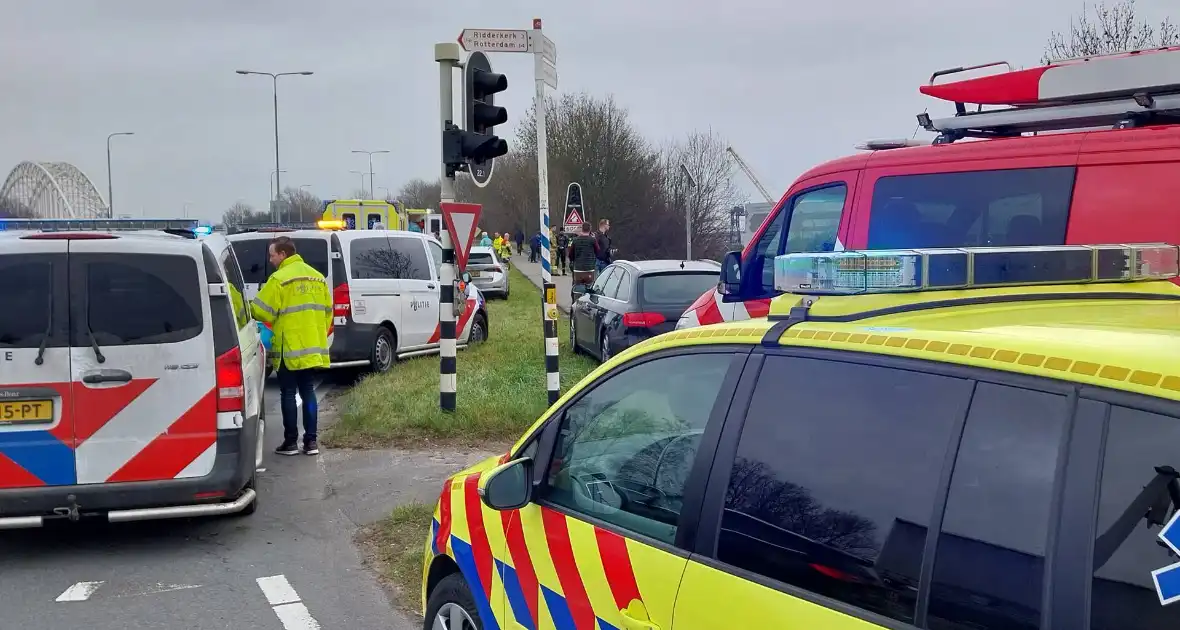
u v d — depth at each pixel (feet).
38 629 15.34
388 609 16.30
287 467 25.53
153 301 18.60
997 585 6.00
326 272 38.17
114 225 22.66
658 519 8.73
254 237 39.01
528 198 158.92
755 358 8.32
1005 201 18.16
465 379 35.86
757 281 23.82
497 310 73.82
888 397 7.05
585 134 136.05
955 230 18.79
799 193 22.17
